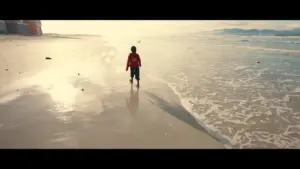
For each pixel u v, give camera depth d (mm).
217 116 7012
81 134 5449
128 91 9398
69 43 39812
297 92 9766
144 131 5699
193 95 9156
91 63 16812
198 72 14008
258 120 6770
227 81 11672
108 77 11984
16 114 6617
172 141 5230
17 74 12008
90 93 8961
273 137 5668
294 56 21797
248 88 10375
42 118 6363
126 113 6930
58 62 16844
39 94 8617
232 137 5605
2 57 17766
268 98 8938
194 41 47375
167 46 35938
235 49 29391
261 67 15852
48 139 5168
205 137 5461
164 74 13328
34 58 18047
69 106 7418
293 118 6938
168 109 7387
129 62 10141
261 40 42312
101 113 6867
